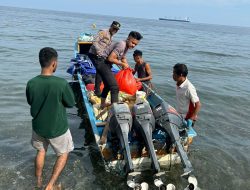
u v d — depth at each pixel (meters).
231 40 65.25
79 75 10.94
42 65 5.05
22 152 6.99
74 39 33.12
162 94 12.40
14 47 22.34
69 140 5.42
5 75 13.46
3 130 8.01
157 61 21.94
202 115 10.19
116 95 7.42
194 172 6.54
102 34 7.76
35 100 5.03
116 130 5.81
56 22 76.19
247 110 11.18
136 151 6.06
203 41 51.16
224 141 8.32
